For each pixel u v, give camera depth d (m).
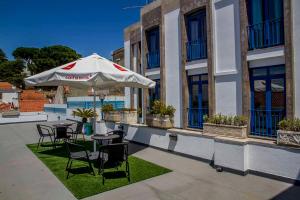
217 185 6.71
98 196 6.05
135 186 6.65
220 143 8.09
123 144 7.08
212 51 10.55
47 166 8.59
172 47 12.91
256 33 9.38
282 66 8.74
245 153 7.59
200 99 11.77
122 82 9.29
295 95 8.05
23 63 64.00
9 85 52.59
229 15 10.07
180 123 12.50
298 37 7.98
